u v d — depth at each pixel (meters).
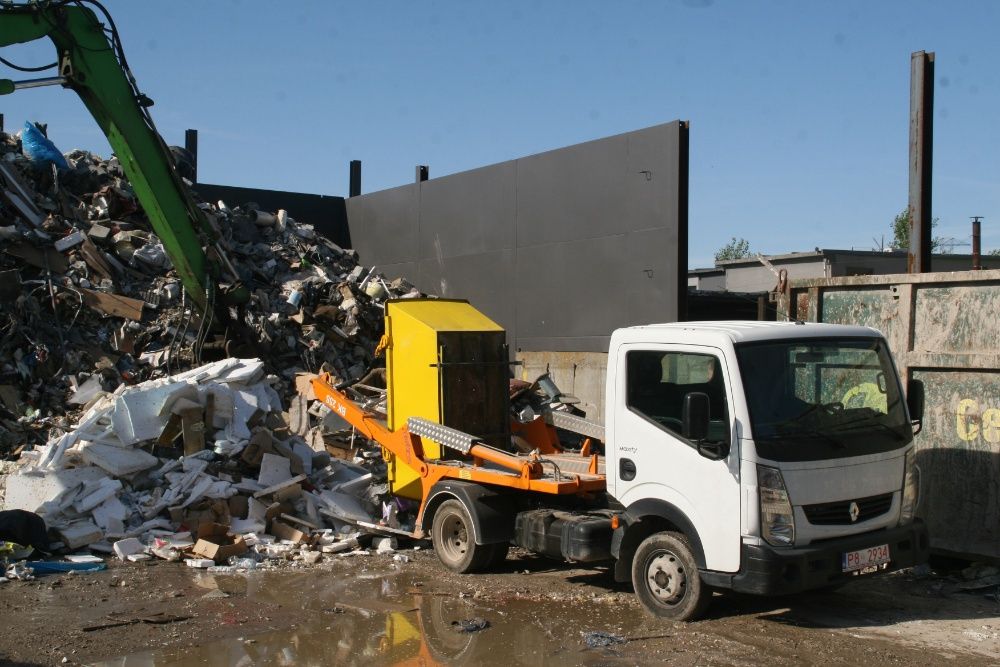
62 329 14.90
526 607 7.59
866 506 6.97
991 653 6.46
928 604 7.79
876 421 7.28
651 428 7.29
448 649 6.54
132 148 13.47
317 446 12.41
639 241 16.97
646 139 16.80
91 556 9.13
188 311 16.22
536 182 19.58
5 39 11.80
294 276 20.00
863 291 9.51
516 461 8.29
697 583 6.95
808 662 6.26
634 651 6.48
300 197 26.59
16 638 6.67
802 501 6.65
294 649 6.53
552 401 12.51
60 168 18.58
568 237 18.70
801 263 30.45
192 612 7.41
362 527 10.30
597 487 8.13
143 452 10.54
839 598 7.92
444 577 8.65
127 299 15.90
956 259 29.92
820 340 7.21
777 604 7.68
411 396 9.82
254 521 10.15
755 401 6.76
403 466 9.85
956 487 8.65
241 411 11.59
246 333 15.35
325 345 17.58
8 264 15.49
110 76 13.12
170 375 14.31
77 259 16.48
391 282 21.91
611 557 7.74
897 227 46.91
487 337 9.88
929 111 11.02
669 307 16.36
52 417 12.99
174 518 9.87
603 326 17.83
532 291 19.72
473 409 9.67
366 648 6.56
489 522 8.57
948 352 8.77
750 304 22.30
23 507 9.86
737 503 6.64
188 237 14.38
